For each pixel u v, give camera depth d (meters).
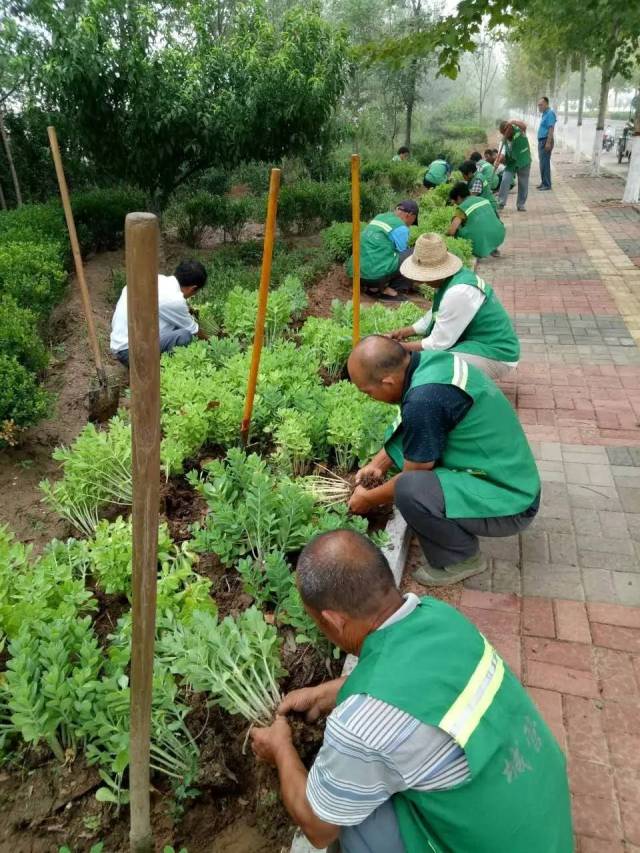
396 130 23.58
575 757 2.47
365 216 11.93
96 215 9.16
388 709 1.47
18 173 11.89
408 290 8.39
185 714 2.35
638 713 2.63
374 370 2.97
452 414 2.94
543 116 17.80
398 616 1.63
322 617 1.68
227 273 8.17
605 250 10.69
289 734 2.05
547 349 6.51
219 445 4.47
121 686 2.29
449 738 1.46
